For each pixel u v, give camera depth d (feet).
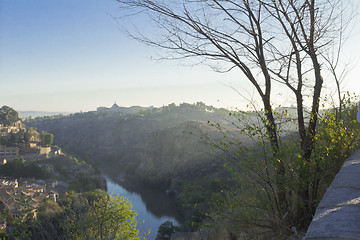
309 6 15.02
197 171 270.46
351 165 10.78
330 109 15.44
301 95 15.19
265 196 12.98
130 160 552.00
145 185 319.47
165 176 320.91
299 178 13.51
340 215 5.56
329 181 13.87
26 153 432.25
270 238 13.15
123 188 314.76
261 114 13.96
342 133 13.47
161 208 220.84
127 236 43.75
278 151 12.75
